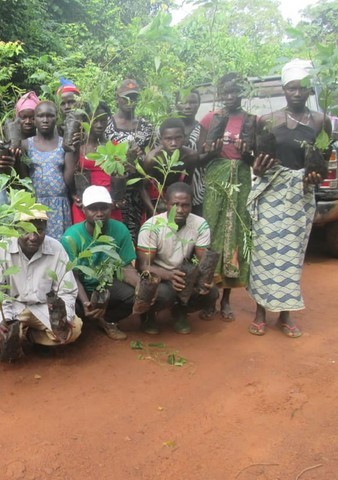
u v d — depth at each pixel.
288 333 3.79
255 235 3.73
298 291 3.72
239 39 7.43
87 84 4.57
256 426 2.63
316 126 3.64
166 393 2.95
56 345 3.36
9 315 3.14
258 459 2.37
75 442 2.47
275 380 3.11
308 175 3.50
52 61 8.27
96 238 3.12
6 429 2.57
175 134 3.66
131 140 3.93
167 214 3.52
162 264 3.71
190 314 4.26
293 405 2.84
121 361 3.34
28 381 3.05
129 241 3.62
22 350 3.34
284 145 3.62
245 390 2.99
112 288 3.55
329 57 3.23
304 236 3.72
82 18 11.55
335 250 6.28
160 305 3.60
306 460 2.37
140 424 2.63
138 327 3.96
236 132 3.90
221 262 3.82
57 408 2.77
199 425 2.63
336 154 5.50
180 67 5.43
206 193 3.88
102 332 3.80
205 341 3.70
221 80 3.96
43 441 2.47
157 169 3.77
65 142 3.58
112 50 6.05
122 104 4.29
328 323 4.11
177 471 2.28
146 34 3.39
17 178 3.33
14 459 2.33
